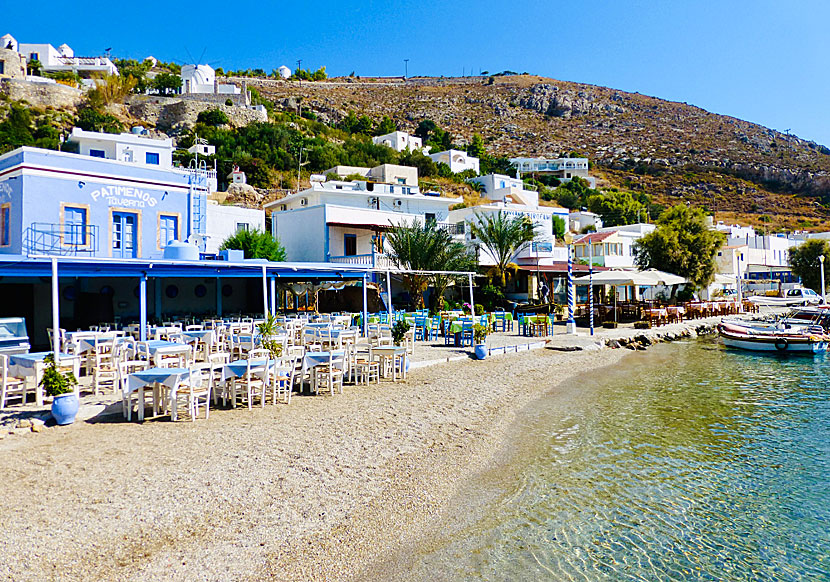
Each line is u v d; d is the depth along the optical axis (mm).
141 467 8266
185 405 11914
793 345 24609
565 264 41812
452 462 9547
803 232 93000
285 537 6566
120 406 11328
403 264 30938
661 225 45625
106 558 5828
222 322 18922
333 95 170000
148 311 22375
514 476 9086
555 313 35906
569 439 11195
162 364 12258
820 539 7172
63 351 14297
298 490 7840
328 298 33750
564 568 6359
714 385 17297
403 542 6754
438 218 43969
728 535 7254
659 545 6957
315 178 61438
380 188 47688
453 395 14383
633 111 194625
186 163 61906
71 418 10359
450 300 35062
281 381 14219
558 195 97250
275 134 78938
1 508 6750
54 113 72438
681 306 38438
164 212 22703
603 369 20031
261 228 38438
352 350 15656
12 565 5562
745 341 25797
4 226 20172
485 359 20422
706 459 10102
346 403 12883
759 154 159375
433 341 24016
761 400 15109
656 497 8375
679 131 177375
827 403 14750
